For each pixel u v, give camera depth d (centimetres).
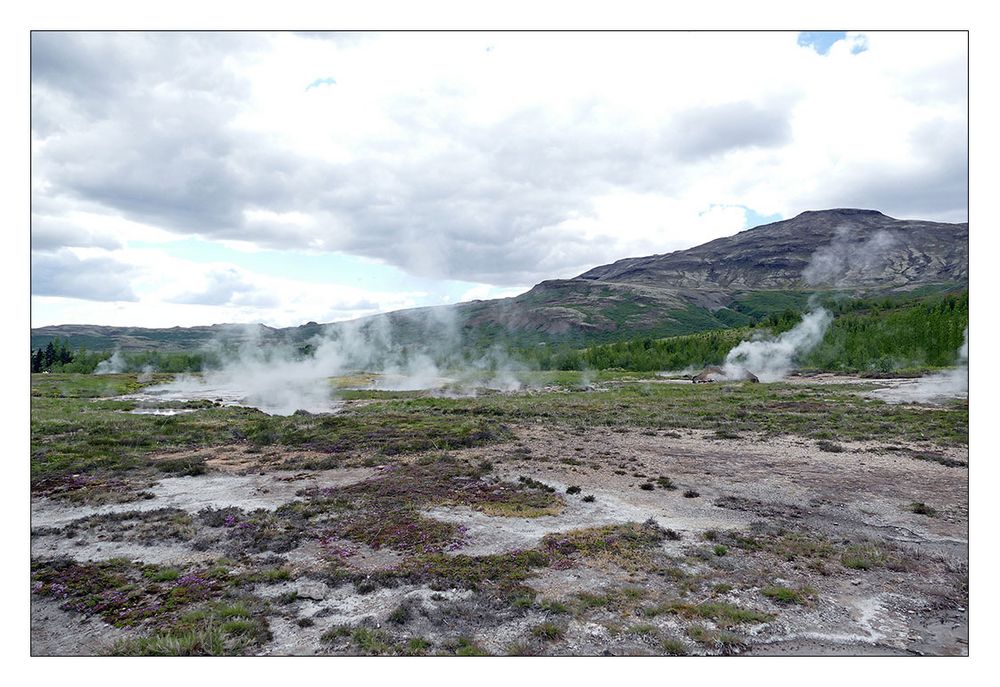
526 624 1073
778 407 4388
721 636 1023
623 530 1586
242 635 1020
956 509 1794
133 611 1129
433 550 1452
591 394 5841
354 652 971
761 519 1717
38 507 1862
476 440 3017
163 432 3347
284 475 2309
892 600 1193
